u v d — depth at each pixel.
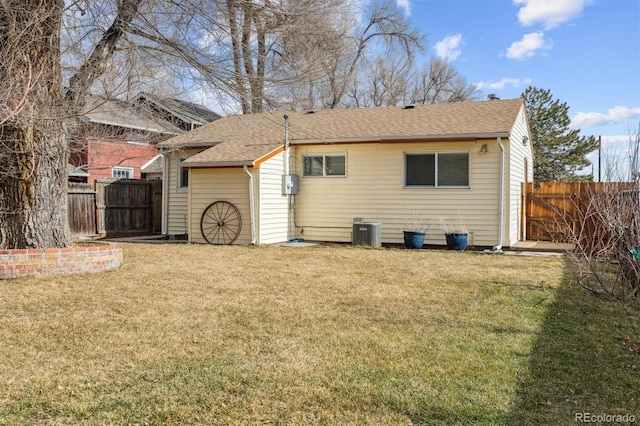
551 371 3.58
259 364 3.71
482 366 3.67
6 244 7.39
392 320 4.97
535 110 28.03
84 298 5.84
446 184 12.04
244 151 12.73
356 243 12.14
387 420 2.83
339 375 3.50
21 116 6.15
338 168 13.16
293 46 9.73
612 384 3.37
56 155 7.71
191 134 14.73
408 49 28.12
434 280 7.16
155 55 8.89
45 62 7.03
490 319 5.00
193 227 13.01
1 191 7.39
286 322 4.88
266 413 2.93
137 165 20.06
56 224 7.73
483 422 2.81
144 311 5.28
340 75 18.08
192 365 3.69
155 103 9.42
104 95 7.84
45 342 4.22
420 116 13.47
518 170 13.13
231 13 8.63
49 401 3.07
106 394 3.18
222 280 7.07
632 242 6.07
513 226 12.21
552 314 5.23
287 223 13.30
